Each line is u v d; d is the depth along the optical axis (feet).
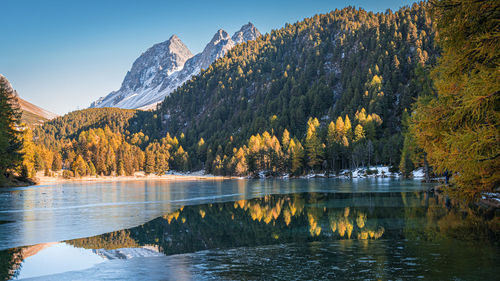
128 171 588.91
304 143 462.19
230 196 155.74
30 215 92.89
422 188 159.53
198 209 105.50
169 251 50.72
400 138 335.26
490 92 31.32
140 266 42.09
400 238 51.83
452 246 44.75
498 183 38.19
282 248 49.55
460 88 41.04
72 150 626.64
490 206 82.12
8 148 193.16
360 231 60.03
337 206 100.58
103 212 99.25
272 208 102.83
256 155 476.95
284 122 573.33
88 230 70.08
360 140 391.65
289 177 422.82
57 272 40.19
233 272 37.52
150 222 80.12
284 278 34.37
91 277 37.78
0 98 190.08
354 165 388.37
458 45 39.86
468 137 32.89
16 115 203.82
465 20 36.65
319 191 168.45
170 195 166.91
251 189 207.31
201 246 53.72
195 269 39.55
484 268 34.68
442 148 40.24
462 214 72.79
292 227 68.39
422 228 58.90
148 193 183.32
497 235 50.52
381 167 357.82
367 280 32.35
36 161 496.23
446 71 43.73
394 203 100.01
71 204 121.90
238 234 63.36
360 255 42.60
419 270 34.88
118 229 71.15
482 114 33.14
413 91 463.01
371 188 172.45
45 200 137.90
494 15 34.73
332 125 423.23
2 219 85.92
